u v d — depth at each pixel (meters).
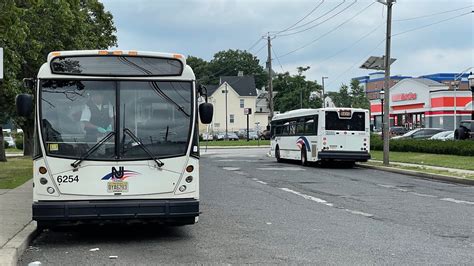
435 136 39.75
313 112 27.34
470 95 57.50
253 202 14.01
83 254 8.18
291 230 10.02
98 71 8.91
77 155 8.64
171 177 8.85
